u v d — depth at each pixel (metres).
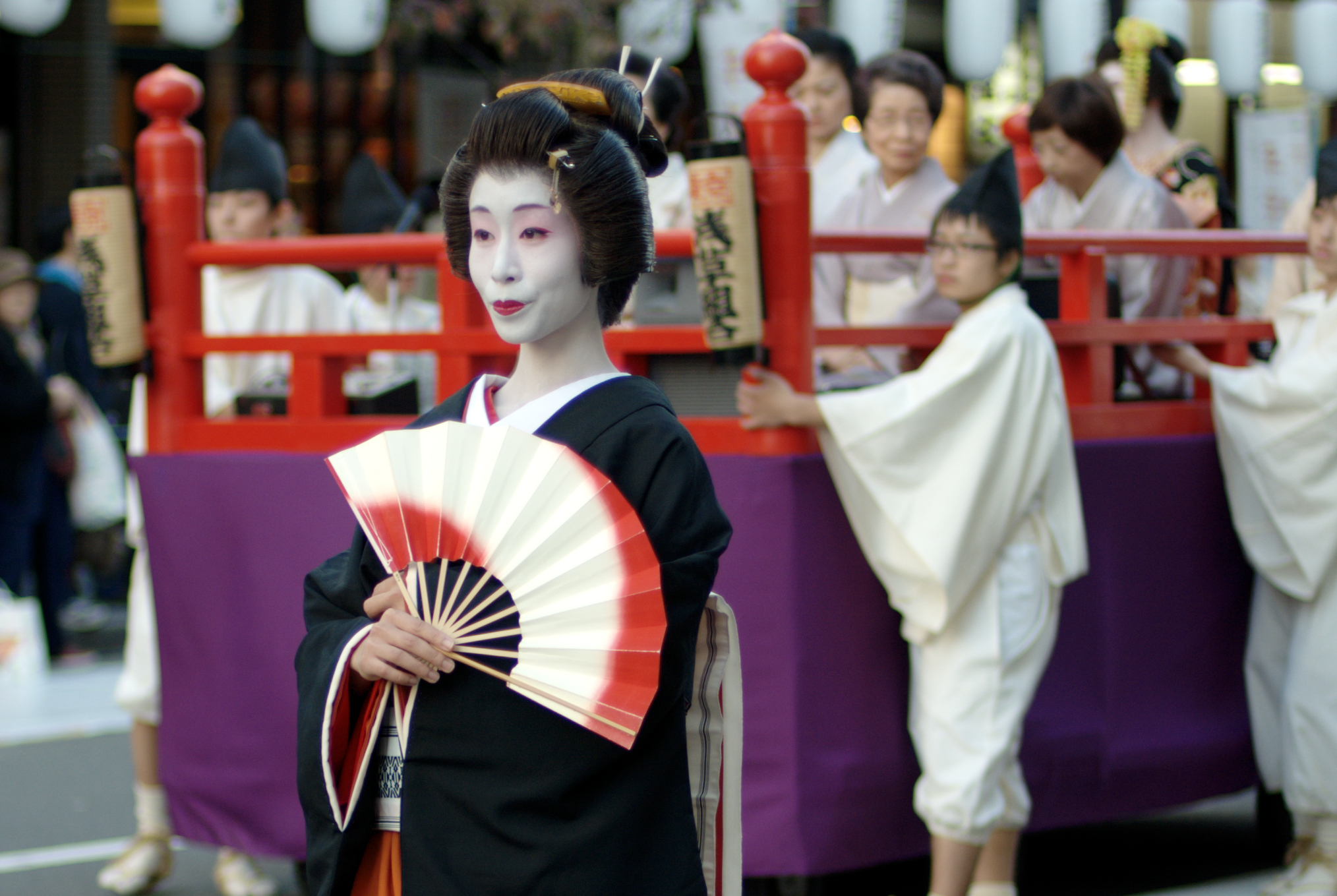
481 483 3.79
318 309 10.12
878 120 9.65
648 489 3.93
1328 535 8.08
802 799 7.23
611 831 3.80
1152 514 8.48
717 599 4.19
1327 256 8.21
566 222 3.93
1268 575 8.43
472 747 3.83
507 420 4.04
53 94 23.61
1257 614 8.77
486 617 3.82
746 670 7.29
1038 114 9.69
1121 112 10.02
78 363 16.69
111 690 15.11
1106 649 8.25
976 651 7.10
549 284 3.93
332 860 4.03
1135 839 10.06
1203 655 8.75
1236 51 17.83
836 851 7.30
